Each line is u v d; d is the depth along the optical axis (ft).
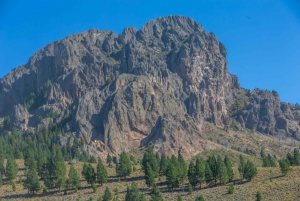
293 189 463.42
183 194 497.05
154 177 533.96
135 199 443.32
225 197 468.34
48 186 533.55
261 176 536.01
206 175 520.01
